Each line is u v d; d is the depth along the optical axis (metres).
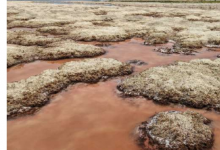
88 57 30.47
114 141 13.38
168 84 19.98
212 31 45.06
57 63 28.05
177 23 56.53
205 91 18.81
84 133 14.25
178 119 14.55
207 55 31.72
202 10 87.25
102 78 22.84
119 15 72.88
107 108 17.30
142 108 17.22
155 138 13.14
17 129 14.65
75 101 18.41
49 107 17.45
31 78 21.78
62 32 46.56
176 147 12.36
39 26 54.06
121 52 33.34
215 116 15.94
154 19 63.47
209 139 12.96
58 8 94.38
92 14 75.12
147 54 32.25
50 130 14.56
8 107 16.72
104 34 42.97
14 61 27.86
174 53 32.78
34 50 32.59
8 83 20.66
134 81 21.19
